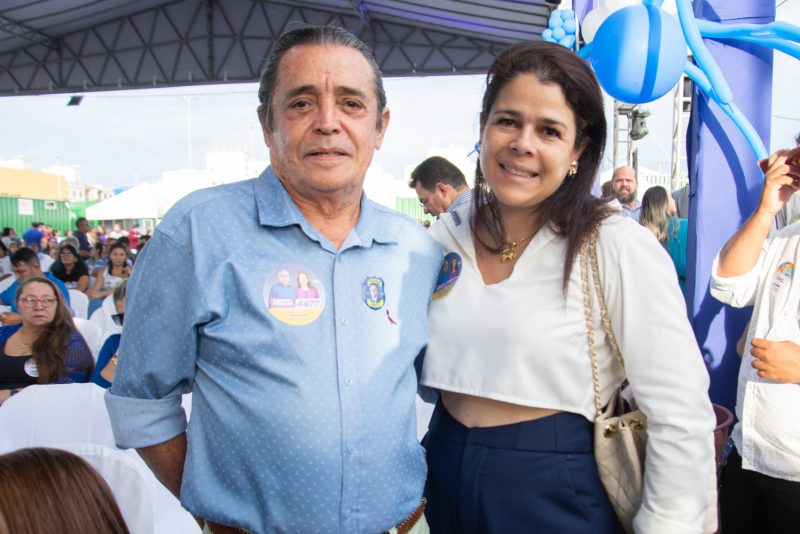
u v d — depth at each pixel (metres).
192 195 1.29
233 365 1.22
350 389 1.23
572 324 1.27
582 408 1.29
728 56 2.52
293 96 1.26
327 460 1.19
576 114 1.29
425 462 1.40
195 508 1.23
